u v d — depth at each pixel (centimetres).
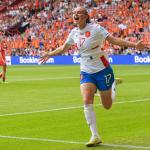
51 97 2373
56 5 7625
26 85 3159
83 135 1334
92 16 7044
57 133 1369
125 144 1187
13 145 1199
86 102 1196
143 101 2144
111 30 6725
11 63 7100
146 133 1348
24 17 7738
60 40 7000
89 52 1220
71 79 3700
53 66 6119
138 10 6825
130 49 6253
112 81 1250
